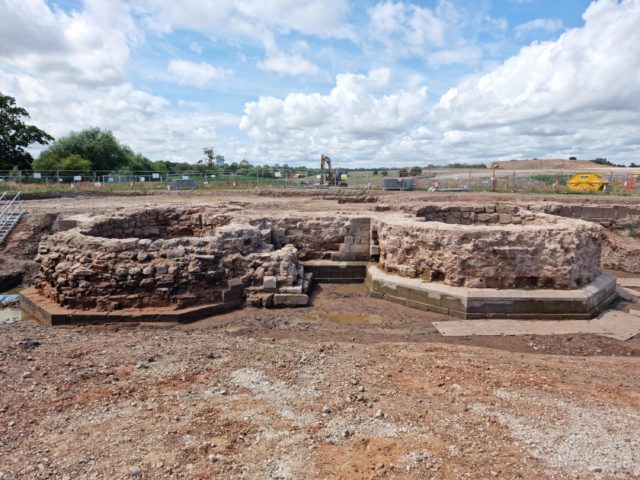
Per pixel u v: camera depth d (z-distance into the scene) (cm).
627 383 668
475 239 1067
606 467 446
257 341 837
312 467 441
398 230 1202
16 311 1124
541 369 710
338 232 1403
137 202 2300
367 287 1280
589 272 1134
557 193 2664
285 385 620
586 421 534
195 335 870
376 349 805
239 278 1101
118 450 460
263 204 1988
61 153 5044
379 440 487
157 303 1012
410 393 601
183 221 1498
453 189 2997
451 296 1052
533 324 999
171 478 420
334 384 627
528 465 447
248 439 487
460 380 643
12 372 635
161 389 600
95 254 1018
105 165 5209
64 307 1002
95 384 609
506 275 1066
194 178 3412
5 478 413
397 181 3120
